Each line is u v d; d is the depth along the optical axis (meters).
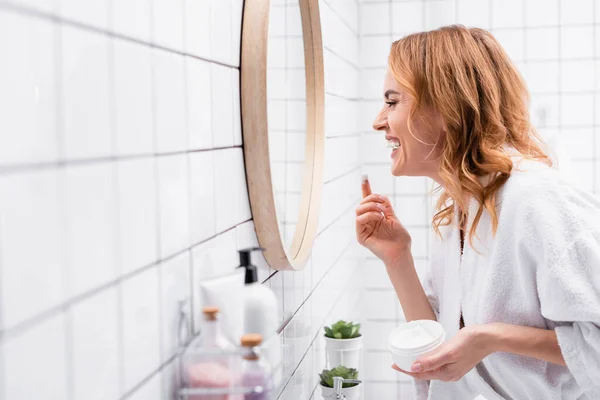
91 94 0.64
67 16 0.60
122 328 0.71
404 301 1.59
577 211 1.18
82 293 0.62
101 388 0.66
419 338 1.23
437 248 1.59
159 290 0.80
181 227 0.87
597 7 2.65
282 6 1.33
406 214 2.79
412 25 2.76
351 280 2.52
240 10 1.12
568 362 1.16
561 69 2.69
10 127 0.52
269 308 0.95
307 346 1.67
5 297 0.51
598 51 2.66
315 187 1.57
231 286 0.88
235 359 0.82
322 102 1.61
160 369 0.80
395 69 1.40
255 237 1.20
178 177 0.86
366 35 2.78
